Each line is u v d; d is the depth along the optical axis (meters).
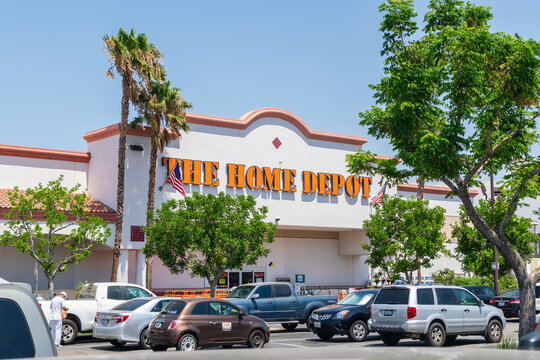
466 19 18.38
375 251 34.94
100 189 37.31
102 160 37.44
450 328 19.45
